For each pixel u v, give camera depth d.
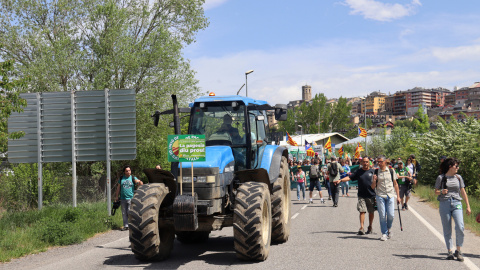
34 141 17.02
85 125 16.81
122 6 28.06
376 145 69.94
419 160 28.56
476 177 23.25
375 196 11.11
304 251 8.95
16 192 19.25
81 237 11.30
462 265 7.56
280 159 9.96
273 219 9.53
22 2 25.39
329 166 18.69
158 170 8.69
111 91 16.70
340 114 140.88
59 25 26.80
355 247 9.32
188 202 7.76
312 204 19.94
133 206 8.04
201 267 7.73
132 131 16.58
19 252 9.61
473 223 12.62
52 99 17.02
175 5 29.08
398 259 8.06
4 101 13.09
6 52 25.42
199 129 9.38
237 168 9.20
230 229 12.92
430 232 11.41
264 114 10.78
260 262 7.99
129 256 9.05
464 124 27.58
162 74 25.91
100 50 25.70
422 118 73.94
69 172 25.66
